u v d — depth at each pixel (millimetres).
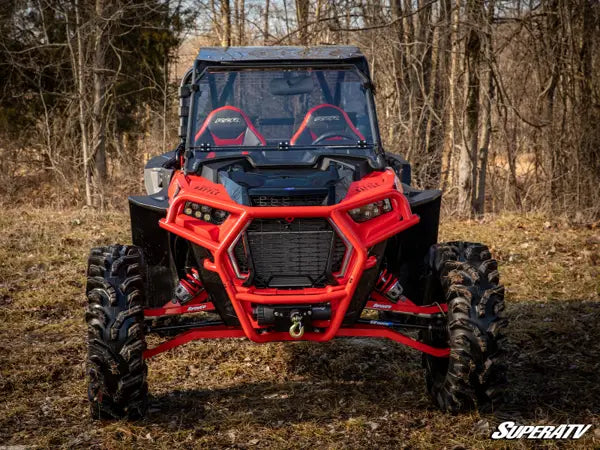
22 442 4504
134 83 21984
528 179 16500
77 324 7172
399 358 6164
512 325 6898
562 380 5500
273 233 4465
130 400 4625
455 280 4617
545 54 14641
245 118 5461
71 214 13672
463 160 16109
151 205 5043
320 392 5340
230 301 4613
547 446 4352
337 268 4535
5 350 6340
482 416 4738
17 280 8812
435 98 18141
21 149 21156
